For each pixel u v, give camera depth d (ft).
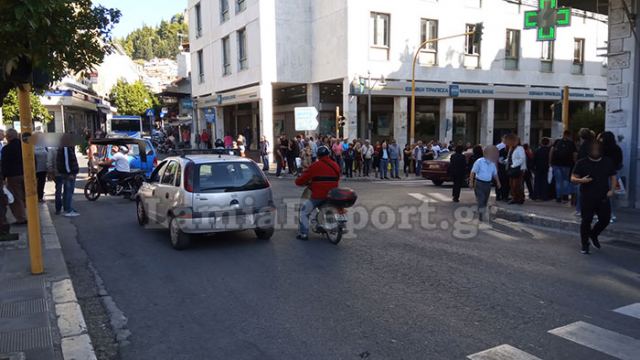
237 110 127.75
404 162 82.53
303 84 97.40
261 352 15.07
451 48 94.17
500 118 114.93
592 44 110.42
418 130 106.11
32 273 22.35
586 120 82.23
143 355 15.11
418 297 19.85
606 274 23.22
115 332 16.89
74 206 45.65
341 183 69.56
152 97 251.80
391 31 87.86
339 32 86.58
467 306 18.83
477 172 37.60
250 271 23.85
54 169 40.32
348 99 85.20
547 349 15.10
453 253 27.20
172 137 135.64
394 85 88.43
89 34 23.15
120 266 25.18
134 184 48.93
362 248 28.37
